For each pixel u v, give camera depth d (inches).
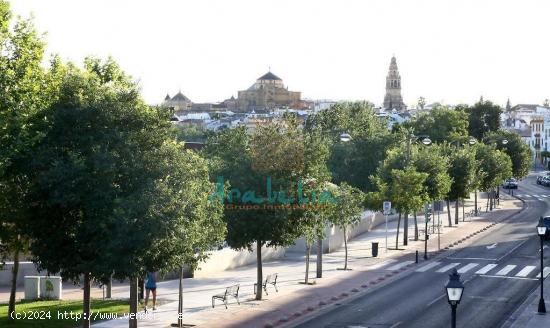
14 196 1042.1
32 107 1031.6
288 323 1251.8
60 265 1033.5
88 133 1003.9
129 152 997.8
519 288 1632.6
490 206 3659.0
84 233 995.3
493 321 1290.6
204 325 1199.6
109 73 1160.8
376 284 1675.7
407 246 2365.9
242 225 1385.3
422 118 4847.4
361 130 4564.5
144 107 1057.5
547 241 2476.6
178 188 1008.2
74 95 1017.5
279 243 1446.9
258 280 1456.7
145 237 941.2
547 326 1251.8
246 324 1216.2
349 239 2539.4
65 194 959.0
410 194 2255.2
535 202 4114.2
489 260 2068.2
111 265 967.6
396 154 2596.0
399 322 1268.5
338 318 1296.8
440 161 2554.1
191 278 1729.8
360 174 3464.6
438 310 1378.0
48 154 987.9
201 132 6732.3
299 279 1727.4
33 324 1173.7
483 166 3442.4
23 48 1074.1
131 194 968.3
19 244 1138.7
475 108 5940.0
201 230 1102.4
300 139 1482.5
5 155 984.9
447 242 2458.2
